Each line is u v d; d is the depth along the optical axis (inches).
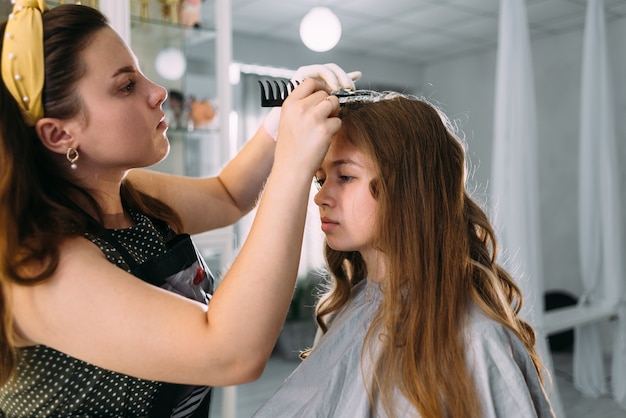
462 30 174.9
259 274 23.9
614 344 129.3
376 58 216.4
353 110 32.2
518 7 102.0
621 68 160.4
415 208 30.4
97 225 28.6
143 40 78.4
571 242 178.2
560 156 180.2
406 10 153.6
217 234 80.8
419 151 31.0
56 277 24.0
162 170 82.7
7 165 24.4
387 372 29.2
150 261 30.2
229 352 23.7
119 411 28.4
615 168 128.5
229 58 86.7
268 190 25.1
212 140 86.4
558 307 164.6
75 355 24.9
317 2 147.4
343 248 32.4
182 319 23.9
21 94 25.0
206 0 84.2
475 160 210.4
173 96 82.0
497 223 103.0
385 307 30.1
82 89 26.1
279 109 40.2
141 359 23.8
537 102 186.1
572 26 170.2
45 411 27.6
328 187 32.0
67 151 27.0
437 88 225.5
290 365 164.1
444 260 30.2
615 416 118.1
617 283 129.2
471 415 27.0
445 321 28.6
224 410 84.7
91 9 27.7
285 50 193.8
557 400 109.9
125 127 27.5
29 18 24.8
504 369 27.3
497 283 31.3
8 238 23.6
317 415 30.6
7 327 24.6
